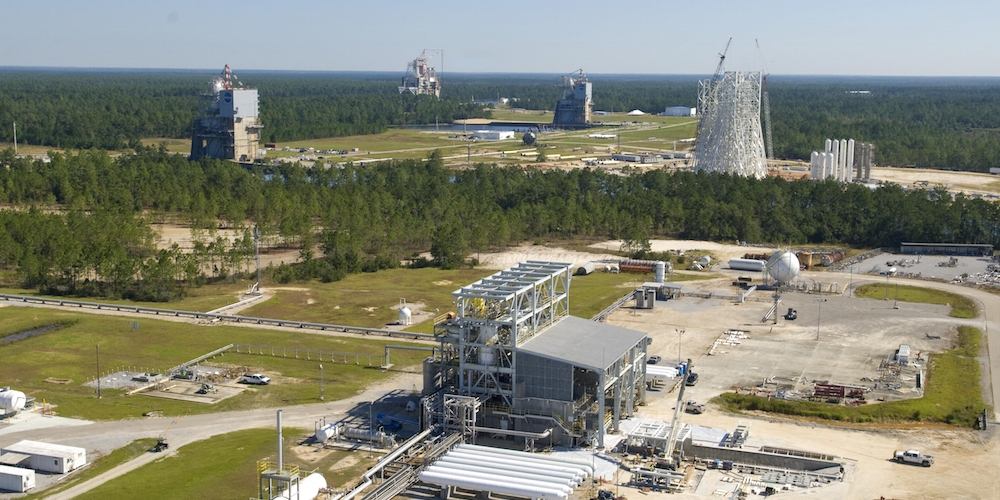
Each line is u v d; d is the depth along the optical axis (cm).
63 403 16212
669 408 16350
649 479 13100
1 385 17100
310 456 13962
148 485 12875
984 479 13400
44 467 13362
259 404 16300
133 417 15575
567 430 14338
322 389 16938
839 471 13512
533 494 12038
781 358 19388
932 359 19375
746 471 13600
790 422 15700
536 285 15725
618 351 15062
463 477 12425
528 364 14625
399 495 12744
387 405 16325
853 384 17625
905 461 13962
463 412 14338
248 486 12862
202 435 14800
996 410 16362
